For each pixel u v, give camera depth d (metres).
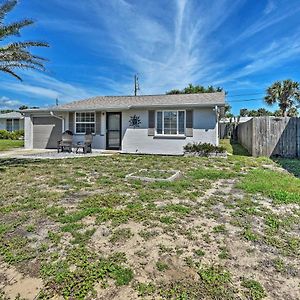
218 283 2.49
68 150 14.74
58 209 4.44
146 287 2.44
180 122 13.70
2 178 7.14
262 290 2.39
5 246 3.21
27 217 4.13
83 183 6.50
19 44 10.57
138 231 3.61
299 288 2.44
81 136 15.64
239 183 6.48
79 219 4.02
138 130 14.40
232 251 3.10
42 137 16.67
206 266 2.78
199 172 7.93
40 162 10.31
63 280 2.54
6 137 28.33
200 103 12.92
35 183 6.54
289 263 2.85
